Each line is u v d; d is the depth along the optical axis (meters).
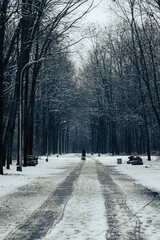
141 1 29.89
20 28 26.09
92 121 89.44
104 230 7.96
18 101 32.16
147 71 31.70
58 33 29.64
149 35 32.66
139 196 13.86
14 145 63.25
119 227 8.29
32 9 26.66
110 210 10.66
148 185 18.08
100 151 94.25
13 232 7.84
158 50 33.12
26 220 9.22
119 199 13.01
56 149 103.44
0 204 11.94
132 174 25.89
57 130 84.12
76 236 7.39
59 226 8.44
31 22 26.80
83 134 136.38
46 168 34.19
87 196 13.88
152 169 31.11
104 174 26.20
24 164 35.97
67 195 14.19
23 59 29.67
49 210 10.73
